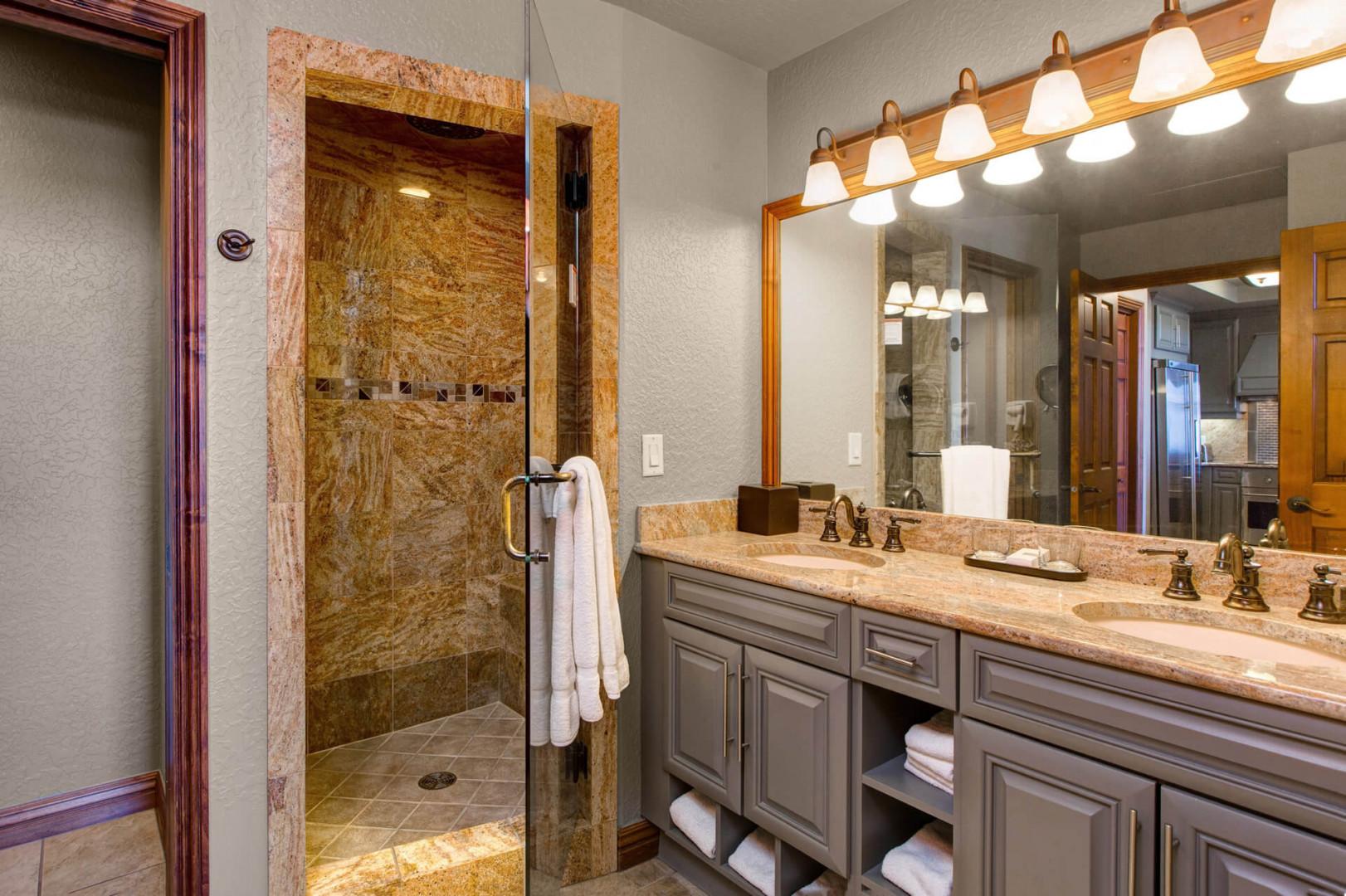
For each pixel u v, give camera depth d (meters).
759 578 1.69
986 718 1.26
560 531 1.61
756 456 2.41
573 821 1.92
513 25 1.86
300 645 1.58
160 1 1.42
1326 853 0.89
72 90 2.05
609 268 2.01
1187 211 1.51
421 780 2.35
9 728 1.98
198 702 1.48
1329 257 1.34
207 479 1.49
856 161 2.12
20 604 1.99
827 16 2.07
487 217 3.04
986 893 1.26
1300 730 0.91
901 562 1.81
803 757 1.58
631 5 2.02
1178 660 1.03
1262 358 1.42
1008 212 1.80
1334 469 1.33
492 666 3.10
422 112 1.86
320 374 2.64
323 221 2.64
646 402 2.11
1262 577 1.40
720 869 1.80
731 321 2.33
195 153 1.47
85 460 2.07
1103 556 1.61
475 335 3.01
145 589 2.16
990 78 1.81
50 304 2.02
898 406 2.05
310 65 1.58
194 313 1.47
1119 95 1.57
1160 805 1.04
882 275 2.08
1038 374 1.75
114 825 2.07
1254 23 1.39
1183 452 1.52
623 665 1.72
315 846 1.88
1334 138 1.33
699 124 2.22
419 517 2.88
